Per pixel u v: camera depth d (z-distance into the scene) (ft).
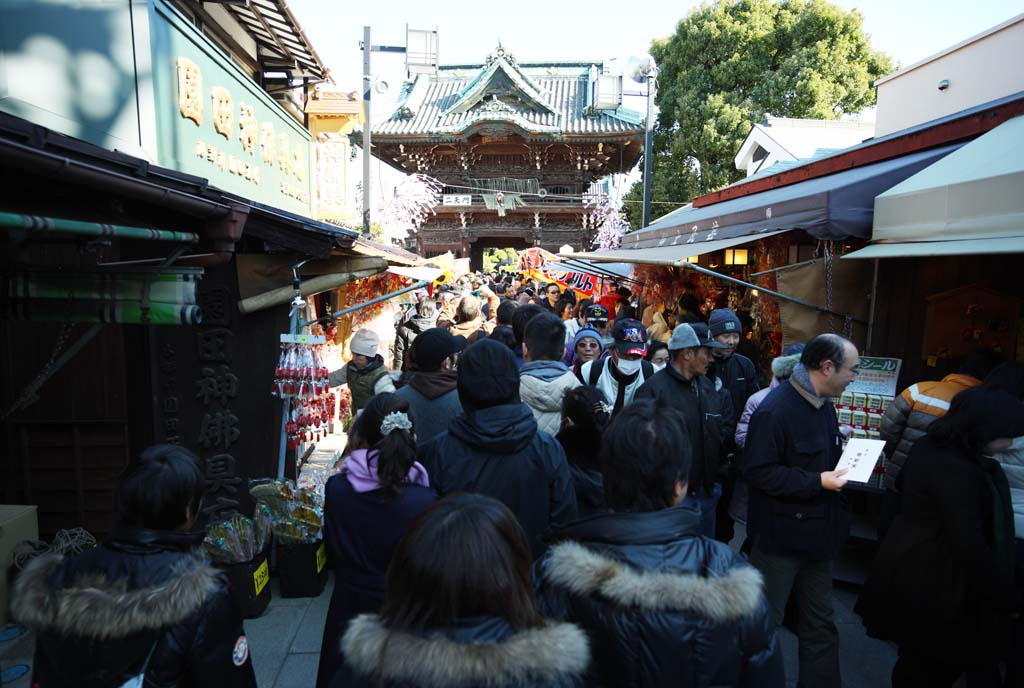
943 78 28.25
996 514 7.98
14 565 11.98
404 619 3.94
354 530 7.32
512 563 4.08
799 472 8.95
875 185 14.79
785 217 16.01
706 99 75.72
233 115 18.74
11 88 12.63
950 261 14.88
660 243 27.22
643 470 5.12
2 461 14.28
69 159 6.16
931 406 11.12
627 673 4.49
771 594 9.36
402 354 23.75
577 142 95.14
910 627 8.43
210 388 13.35
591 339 14.02
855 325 15.51
